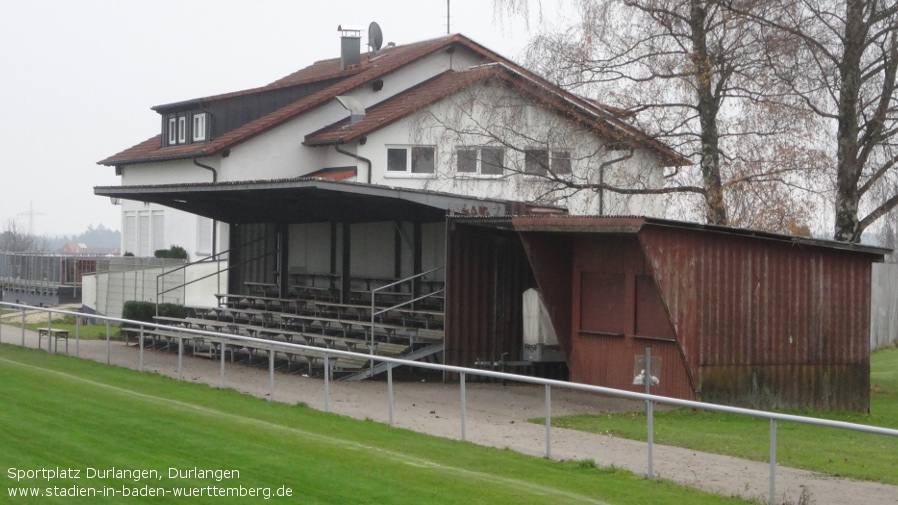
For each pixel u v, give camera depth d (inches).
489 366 813.2
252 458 444.5
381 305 991.0
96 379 724.7
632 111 896.3
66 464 417.7
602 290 748.0
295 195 912.9
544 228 712.4
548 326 816.3
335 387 735.1
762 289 712.4
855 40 876.0
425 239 953.5
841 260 748.6
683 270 677.3
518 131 967.6
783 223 870.4
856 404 754.8
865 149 895.1
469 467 459.8
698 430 538.3
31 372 702.5
